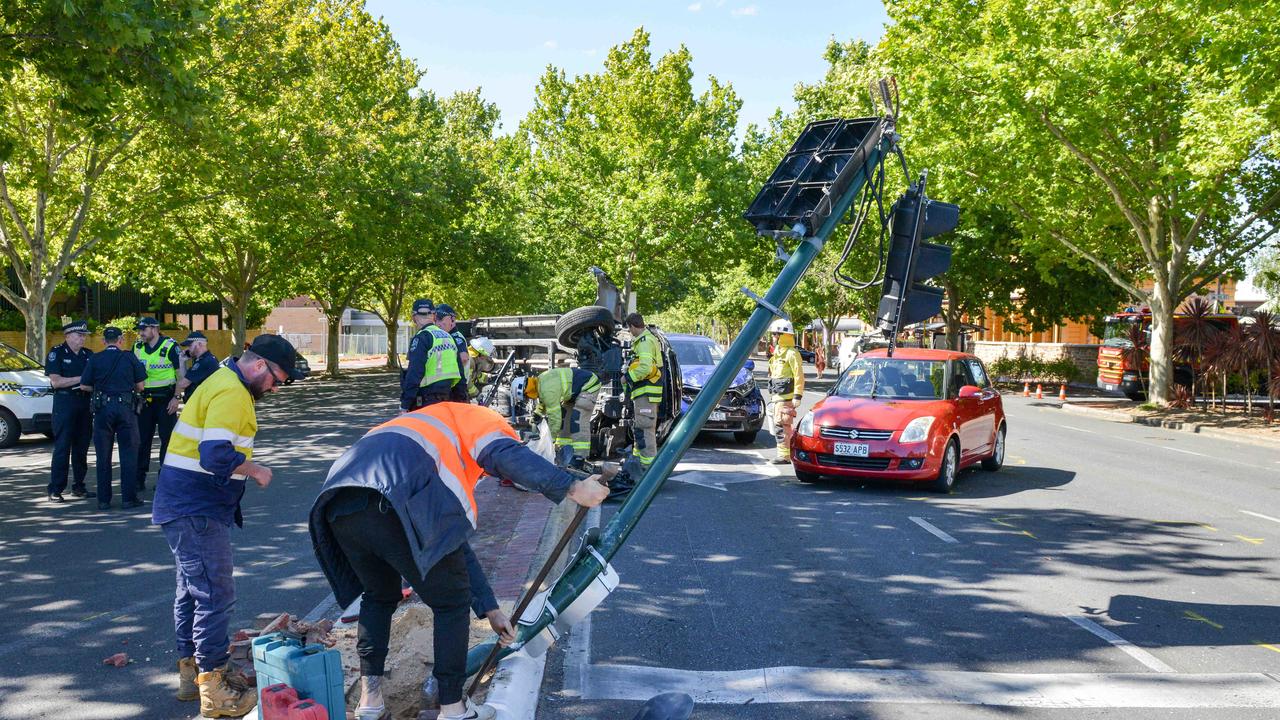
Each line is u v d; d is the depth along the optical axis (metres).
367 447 3.75
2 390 14.35
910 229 5.90
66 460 9.77
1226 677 4.91
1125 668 5.03
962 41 23.02
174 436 4.28
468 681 4.54
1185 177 21.14
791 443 11.07
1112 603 6.27
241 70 20.78
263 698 3.46
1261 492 11.16
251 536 8.04
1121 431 19.91
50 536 8.05
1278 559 7.59
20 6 10.54
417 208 28.77
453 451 3.87
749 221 5.65
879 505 9.81
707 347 16.97
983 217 35.91
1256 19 17.25
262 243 27.69
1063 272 36.91
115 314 42.34
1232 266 27.28
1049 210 25.39
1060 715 4.39
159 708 4.37
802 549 7.75
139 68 11.50
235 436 4.23
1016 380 40.62
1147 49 20.52
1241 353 22.34
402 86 36.06
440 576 3.82
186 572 4.23
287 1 22.66
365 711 4.02
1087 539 8.27
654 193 36.03
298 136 24.41
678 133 40.00
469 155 44.19
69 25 10.23
